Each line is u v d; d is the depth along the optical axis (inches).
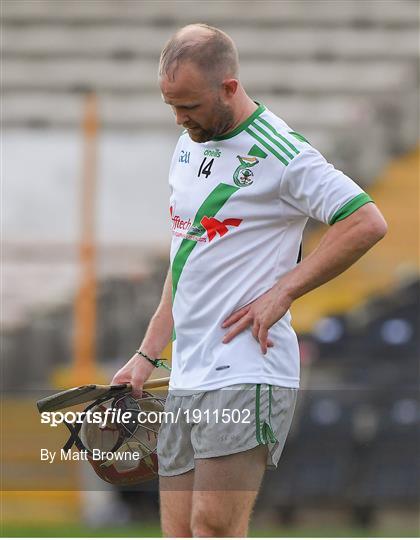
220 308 454.6
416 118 1919.3
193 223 461.1
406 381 1363.2
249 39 2100.1
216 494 445.4
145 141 1995.6
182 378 464.8
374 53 2055.9
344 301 1662.2
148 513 1286.9
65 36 2113.7
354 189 442.0
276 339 458.6
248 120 453.4
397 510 1268.5
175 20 2142.0
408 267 1696.6
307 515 1290.6
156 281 1784.0
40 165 1989.4
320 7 2132.1
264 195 448.8
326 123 1948.8
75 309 1796.3
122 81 2057.1
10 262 1910.7
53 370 1765.5
